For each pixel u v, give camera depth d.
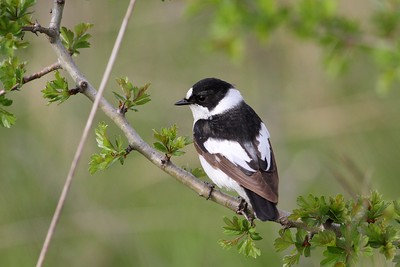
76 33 8.87
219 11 13.19
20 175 13.57
